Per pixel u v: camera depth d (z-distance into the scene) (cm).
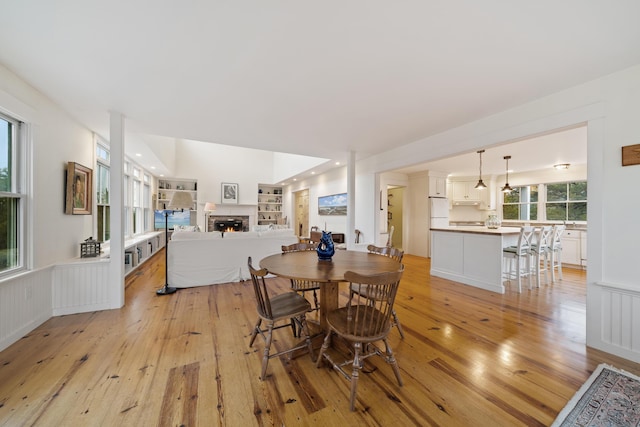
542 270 514
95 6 141
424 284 404
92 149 354
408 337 229
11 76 210
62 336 225
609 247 205
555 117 239
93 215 353
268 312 180
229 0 137
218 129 353
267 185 1045
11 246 224
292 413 142
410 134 369
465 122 318
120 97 255
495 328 247
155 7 142
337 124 329
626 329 196
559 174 596
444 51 180
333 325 171
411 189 718
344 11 144
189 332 236
